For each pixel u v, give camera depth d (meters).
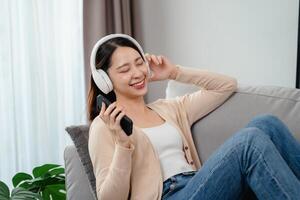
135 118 1.52
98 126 1.38
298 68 1.97
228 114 1.57
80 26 2.44
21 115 2.36
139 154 1.38
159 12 2.54
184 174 1.39
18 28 2.30
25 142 2.39
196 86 1.71
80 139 1.49
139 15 2.57
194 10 2.41
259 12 2.20
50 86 2.42
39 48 2.35
